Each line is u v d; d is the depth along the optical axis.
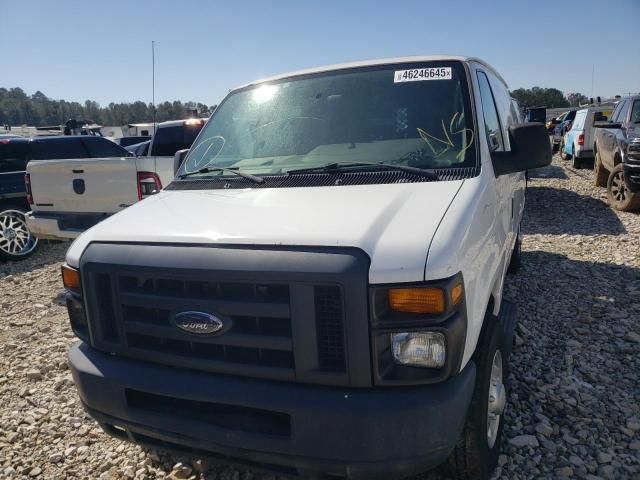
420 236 2.09
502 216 3.32
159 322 2.32
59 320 5.63
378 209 2.31
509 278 5.76
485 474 2.56
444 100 3.07
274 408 2.06
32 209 6.83
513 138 3.00
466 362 2.18
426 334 1.98
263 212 2.46
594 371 3.70
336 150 3.05
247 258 2.12
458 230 2.18
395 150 2.93
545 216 9.30
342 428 1.98
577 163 15.92
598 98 25.31
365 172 2.76
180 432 2.28
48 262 8.41
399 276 1.97
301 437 2.04
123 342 2.42
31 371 4.25
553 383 3.56
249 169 3.14
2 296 6.66
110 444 3.29
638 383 3.53
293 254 2.06
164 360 2.33
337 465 2.02
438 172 2.71
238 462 2.26
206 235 2.28
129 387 2.35
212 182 3.11
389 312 1.98
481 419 2.41
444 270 2.00
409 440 1.97
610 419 3.15
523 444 2.93
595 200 10.38
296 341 2.04
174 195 3.06
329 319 2.02
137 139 21.78
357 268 1.97
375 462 1.98
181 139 9.14
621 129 9.64
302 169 2.91
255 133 3.41
